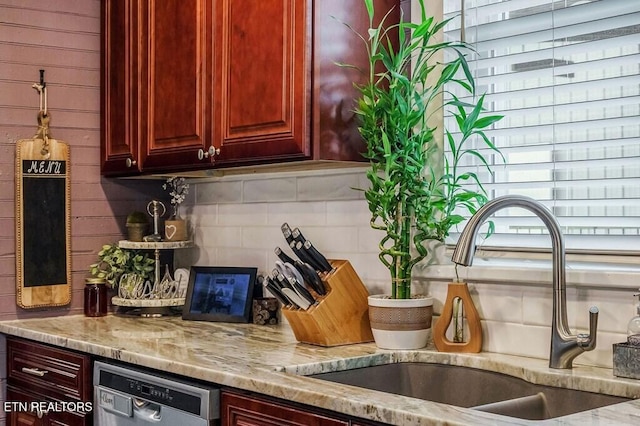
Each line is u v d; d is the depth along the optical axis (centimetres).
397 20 270
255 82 263
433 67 244
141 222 349
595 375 202
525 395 215
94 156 352
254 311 313
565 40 232
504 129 245
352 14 257
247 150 266
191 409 225
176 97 300
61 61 344
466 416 164
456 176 262
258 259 328
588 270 218
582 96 228
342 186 291
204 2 287
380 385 239
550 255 231
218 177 348
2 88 331
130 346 262
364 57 260
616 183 219
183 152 296
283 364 225
